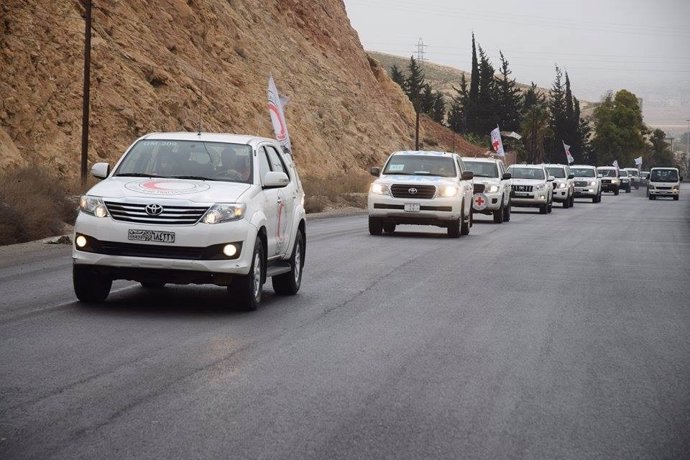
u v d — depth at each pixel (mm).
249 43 65750
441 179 31812
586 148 194000
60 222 27438
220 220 13805
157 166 15156
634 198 88938
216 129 52375
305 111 67562
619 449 7457
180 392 8969
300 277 17094
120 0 50438
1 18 41344
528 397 9172
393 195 31266
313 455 7066
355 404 8695
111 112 44094
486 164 42531
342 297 16297
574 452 7344
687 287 19219
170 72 51188
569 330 13406
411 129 99688
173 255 13719
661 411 8758
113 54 46781
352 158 72250
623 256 25922
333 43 83938
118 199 13836
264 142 16250
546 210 52062
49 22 43719
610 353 11734
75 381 9320
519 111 171375
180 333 12234
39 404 8391
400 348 11625
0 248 22859
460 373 10227
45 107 41031
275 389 9219
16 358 10375
